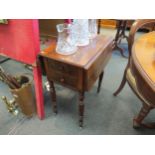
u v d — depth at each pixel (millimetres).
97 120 1481
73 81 1099
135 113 1560
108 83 1930
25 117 1484
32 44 1086
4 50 1270
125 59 2410
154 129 1412
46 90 1745
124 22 2463
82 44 1210
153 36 1262
